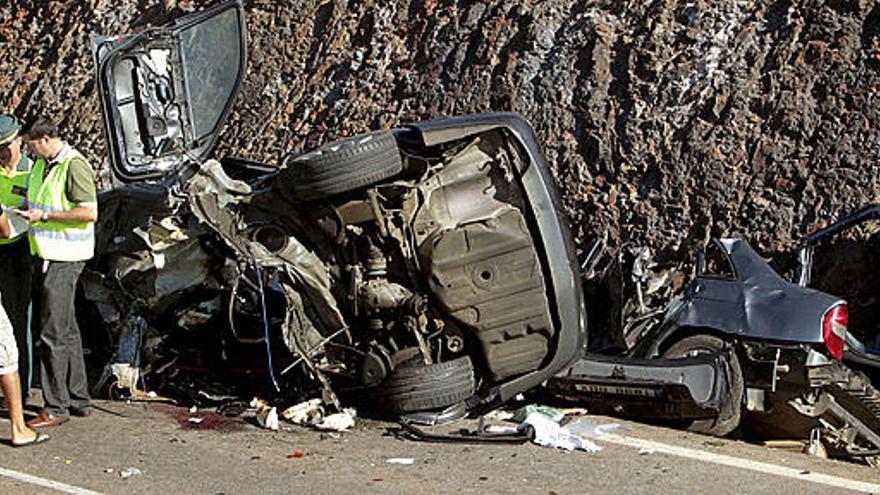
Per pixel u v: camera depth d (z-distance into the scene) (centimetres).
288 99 2002
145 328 1259
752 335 1169
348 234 1145
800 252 1291
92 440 1067
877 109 1464
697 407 1141
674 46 1642
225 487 921
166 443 1066
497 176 1145
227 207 1155
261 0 2142
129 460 999
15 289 1202
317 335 1166
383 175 1112
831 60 1523
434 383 1138
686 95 1594
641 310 1281
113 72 1252
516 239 1121
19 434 1032
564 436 1088
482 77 1766
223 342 1280
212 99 1323
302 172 1111
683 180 1534
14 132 1181
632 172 1580
